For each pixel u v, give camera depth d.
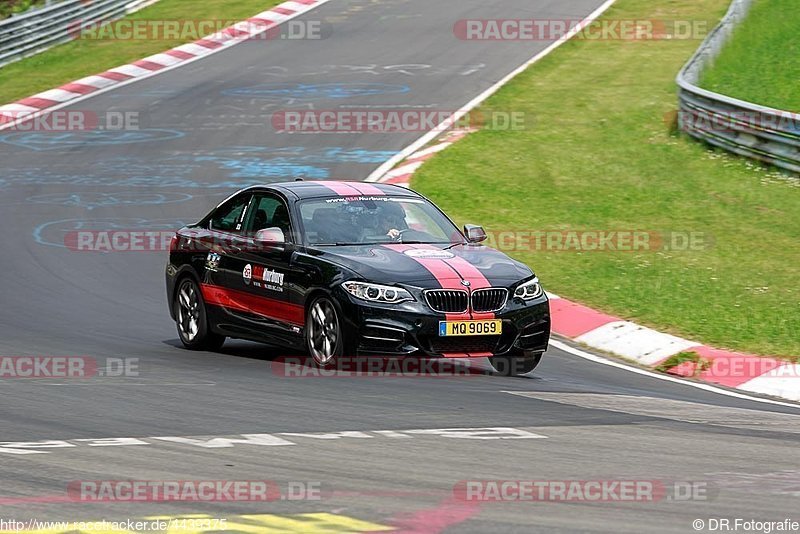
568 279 52.09
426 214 40.31
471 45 114.19
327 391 33.12
